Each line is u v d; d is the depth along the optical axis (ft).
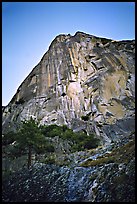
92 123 227.20
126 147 114.62
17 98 280.51
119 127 223.51
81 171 106.22
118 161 103.14
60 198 94.73
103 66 284.00
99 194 88.63
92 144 178.29
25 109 257.34
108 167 98.84
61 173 108.47
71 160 131.95
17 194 100.22
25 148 136.77
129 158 98.53
